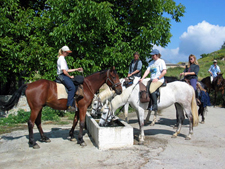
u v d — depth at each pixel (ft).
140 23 30.14
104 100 23.84
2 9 27.94
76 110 16.98
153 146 16.42
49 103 16.34
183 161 13.52
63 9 27.78
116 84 17.12
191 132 18.45
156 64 17.40
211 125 23.89
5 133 21.09
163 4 29.71
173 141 17.83
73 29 26.30
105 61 28.12
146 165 12.89
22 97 29.89
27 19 28.89
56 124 25.58
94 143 17.42
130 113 32.32
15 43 28.09
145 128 22.82
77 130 22.12
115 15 29.50
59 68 16.72
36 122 17.71
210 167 12.66
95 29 27.76
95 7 25.07
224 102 38.14
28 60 27.76
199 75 69.51
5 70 31.01
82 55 29.81
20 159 14.17
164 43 31.48
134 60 22.97
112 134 15.89
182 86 18.11
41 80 16.57
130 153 14.88
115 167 12.68
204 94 24.31
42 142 17.83
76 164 13.23
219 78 34.63
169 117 29.48
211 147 16.31
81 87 16.74
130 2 30.40
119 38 29.09
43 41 29.07
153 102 16.81
